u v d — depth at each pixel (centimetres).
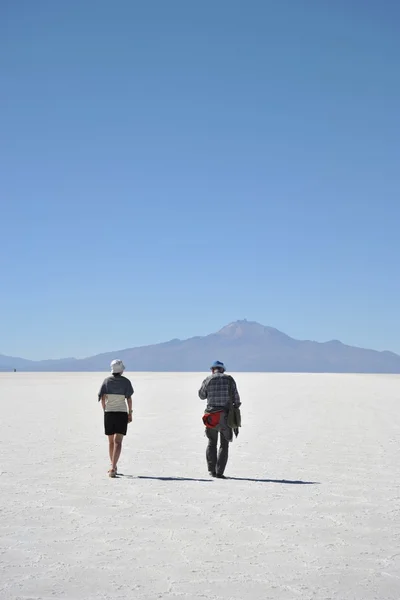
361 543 709
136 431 1864
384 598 543
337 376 8625
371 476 1138
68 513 841
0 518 812
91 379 6931
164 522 795
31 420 2167
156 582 579
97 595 545
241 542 709
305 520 812
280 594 550
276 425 2055
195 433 1816
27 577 590
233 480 1095
